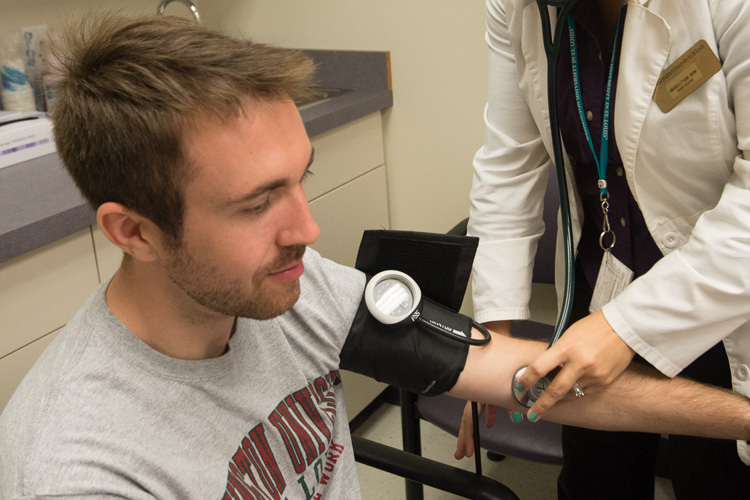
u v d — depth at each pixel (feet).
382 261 3.37
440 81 6.84
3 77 6.16
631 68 3.20
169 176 2.06
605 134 3.48
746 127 2.98
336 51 7.28
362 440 3.60
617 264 3.78
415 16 6.73
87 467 2.07
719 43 3.01
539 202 4.27
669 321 3.07
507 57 4.02
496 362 3.27
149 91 2.00
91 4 7.02
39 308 4.74
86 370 2.23
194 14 6.52
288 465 2.79
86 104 2.08
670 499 6.37
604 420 3.19
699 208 3.42
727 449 3.72
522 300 4.16
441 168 7.21
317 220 6.64
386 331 3.22
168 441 2.33
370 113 6.94
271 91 2.10
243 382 2.62
